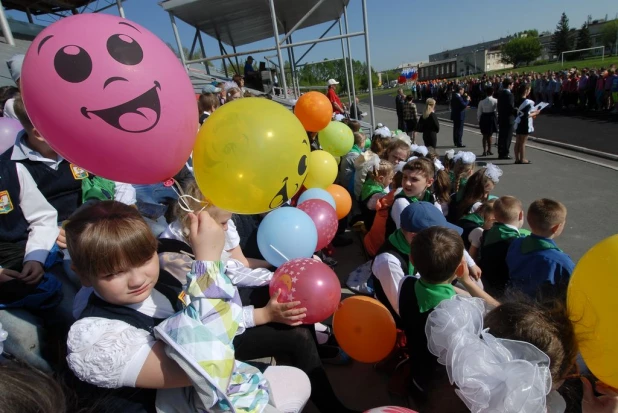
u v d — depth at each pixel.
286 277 1.90
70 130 1.18
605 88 14.69
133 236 1.10
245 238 3.00
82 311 1.26
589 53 59.47
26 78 1.16
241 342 1.90
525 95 8.33
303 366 1.93
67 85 1.13
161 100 1.21
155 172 1.35
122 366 1.06
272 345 1.90
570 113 15.34
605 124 11.95
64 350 1.67
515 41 77.44
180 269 1.56
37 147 1.92
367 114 23.67
